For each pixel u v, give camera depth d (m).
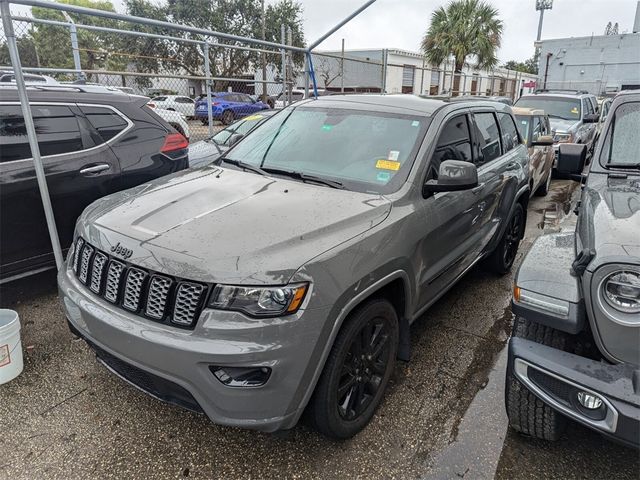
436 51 23.69
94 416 2.70
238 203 2.62
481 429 2.64
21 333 3.55
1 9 3.00
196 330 2.02
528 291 2.18
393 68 27.38
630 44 26.34
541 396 2.08
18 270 3.84
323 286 2.10
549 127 8.90
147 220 2.46
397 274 2.58
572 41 28.28
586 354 2.22
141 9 25.83
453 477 2.31
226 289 2.01
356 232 2.40
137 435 2.56
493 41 23.16
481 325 3.85
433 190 2.91
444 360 3.32
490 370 3.22
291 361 2.02
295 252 2.13
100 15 4.20
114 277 2.29
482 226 3.93
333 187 2.90
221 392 2.00
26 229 3.81
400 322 2.87
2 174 3.63
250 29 27.59
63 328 3.64
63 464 2.35
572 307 2.05
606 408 1.89
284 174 3.12
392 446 2.51
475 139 3.87
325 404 2.28
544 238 2.61
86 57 12.54
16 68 3.10
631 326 1.88
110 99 4.43
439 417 2.73
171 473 2.31
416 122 3.26
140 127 4.57
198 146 6.50
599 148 3.18
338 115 3.51
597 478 2.32
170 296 2.10
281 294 2.01
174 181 3.14
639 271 1.83
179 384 2.04
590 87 27.92
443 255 3.24
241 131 6.58
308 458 2.42
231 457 2.42
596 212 2.37
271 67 21.25
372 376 2.65
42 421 2.65
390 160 3.03
